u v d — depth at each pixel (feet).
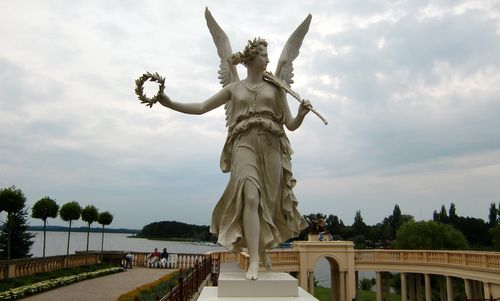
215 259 76.84
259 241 18.58
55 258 79.00
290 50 24.66
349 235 331.36
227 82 24.73
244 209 18.16
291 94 19.08
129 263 103.50
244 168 18.57
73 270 79.77
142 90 18.52
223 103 20.42
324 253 105.40
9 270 62.34
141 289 52.01
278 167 19.39
